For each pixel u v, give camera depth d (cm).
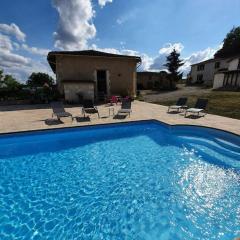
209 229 344
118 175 538
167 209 398
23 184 489
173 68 4175
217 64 4091
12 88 1859
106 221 365
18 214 380
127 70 1898
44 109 1314
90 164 603
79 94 1598
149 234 336
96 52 1838
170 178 520
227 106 1284
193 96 2052
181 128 862
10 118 991
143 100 1962
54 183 495
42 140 781
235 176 527
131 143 780
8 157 643
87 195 446
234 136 700
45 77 5928
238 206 403
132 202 421
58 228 346
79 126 833
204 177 522
